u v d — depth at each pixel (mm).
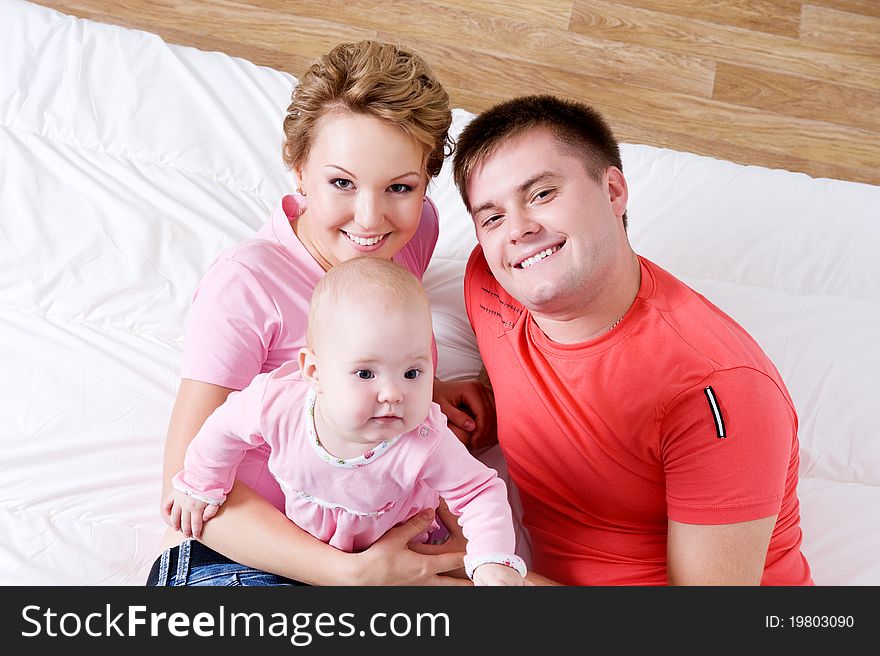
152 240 1616
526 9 2635
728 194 1868
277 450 1108
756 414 1084
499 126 1151
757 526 1104
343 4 2543
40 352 1464
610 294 1149
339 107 1138
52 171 1672
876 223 1841
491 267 1197
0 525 1303
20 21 1868
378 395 1000
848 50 2707
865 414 1589
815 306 1721
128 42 1911
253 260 1240
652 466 1194
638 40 2639
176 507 1153
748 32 2699
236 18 2473
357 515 1147
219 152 1789
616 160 1206
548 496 1325
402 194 1207
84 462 1383
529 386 1264
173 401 1466
